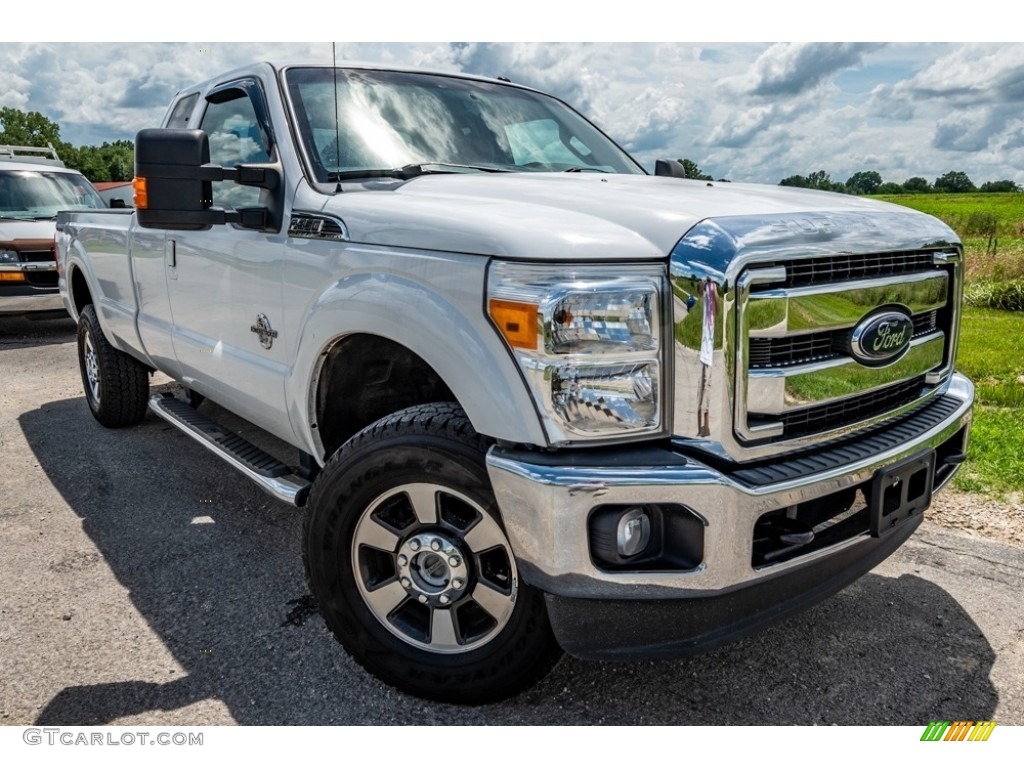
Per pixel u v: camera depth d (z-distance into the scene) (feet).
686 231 6.73
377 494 7.85
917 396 8.61
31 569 10.94
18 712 7.88
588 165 12.16
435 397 9.75
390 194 8.76
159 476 14.60
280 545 11.76
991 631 9.55
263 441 15.75
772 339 6.91
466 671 7.73
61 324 34.01
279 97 10.27
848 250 7.18
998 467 14.80
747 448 6.81
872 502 7.54
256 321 10.09
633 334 6.56
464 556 7.57
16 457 15.72
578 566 6.55
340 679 8.49
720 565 6.63
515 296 6.58
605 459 6.59
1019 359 25.00
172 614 9.77
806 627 9.62
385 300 7.61
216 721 7.78
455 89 11.84
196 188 8.80
